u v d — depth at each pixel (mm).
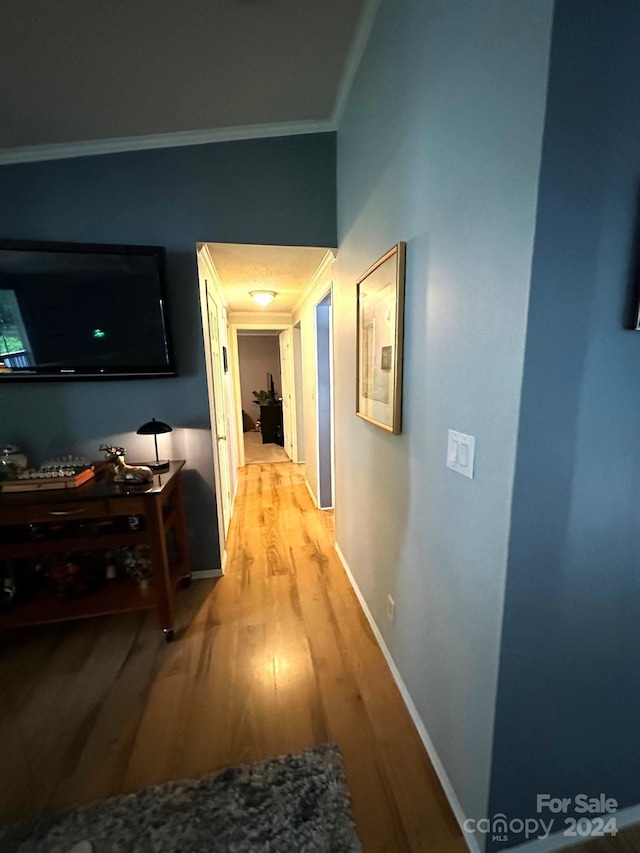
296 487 4223
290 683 1548
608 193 700
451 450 1020
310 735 1323
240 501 3764
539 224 679
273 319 4934
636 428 822
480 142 830
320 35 1484
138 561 2025
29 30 1243
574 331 736
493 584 859
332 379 2516
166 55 1434
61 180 1888
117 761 1240
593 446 801
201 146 1980
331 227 2156
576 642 898
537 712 915
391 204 1380
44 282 1827
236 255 2307
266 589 2217
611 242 719
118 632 1865
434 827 1056
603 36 645
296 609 2027
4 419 2012
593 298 733
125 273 1902
